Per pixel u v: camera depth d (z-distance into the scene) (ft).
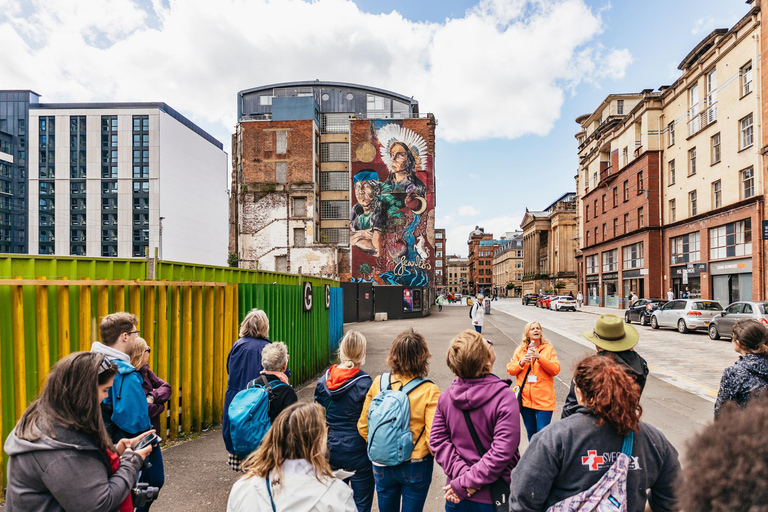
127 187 259.19
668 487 6.03
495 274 469.16
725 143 86.33
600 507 5.46
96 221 259.80
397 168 134.10
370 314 95.04
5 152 263.90
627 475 5.64
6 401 12.91
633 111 121.90
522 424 20.70
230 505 6.17
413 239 132.67
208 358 19.71
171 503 12.64
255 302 22.85
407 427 9.10
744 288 81.25
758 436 3.27
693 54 96.32
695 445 3.67
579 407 6.29
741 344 10.30
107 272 15.55
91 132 262.06
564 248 240.73
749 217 78.64
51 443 5.97
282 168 140.87
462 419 8.06
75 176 262.06
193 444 17.47
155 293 17.07
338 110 174.91
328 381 10.63
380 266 132.16
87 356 6.60
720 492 3.23
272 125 141.49
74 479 6.01
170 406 17.76
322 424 6.34
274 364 11.04
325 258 137.18
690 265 94.02
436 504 12.92
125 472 6.86
